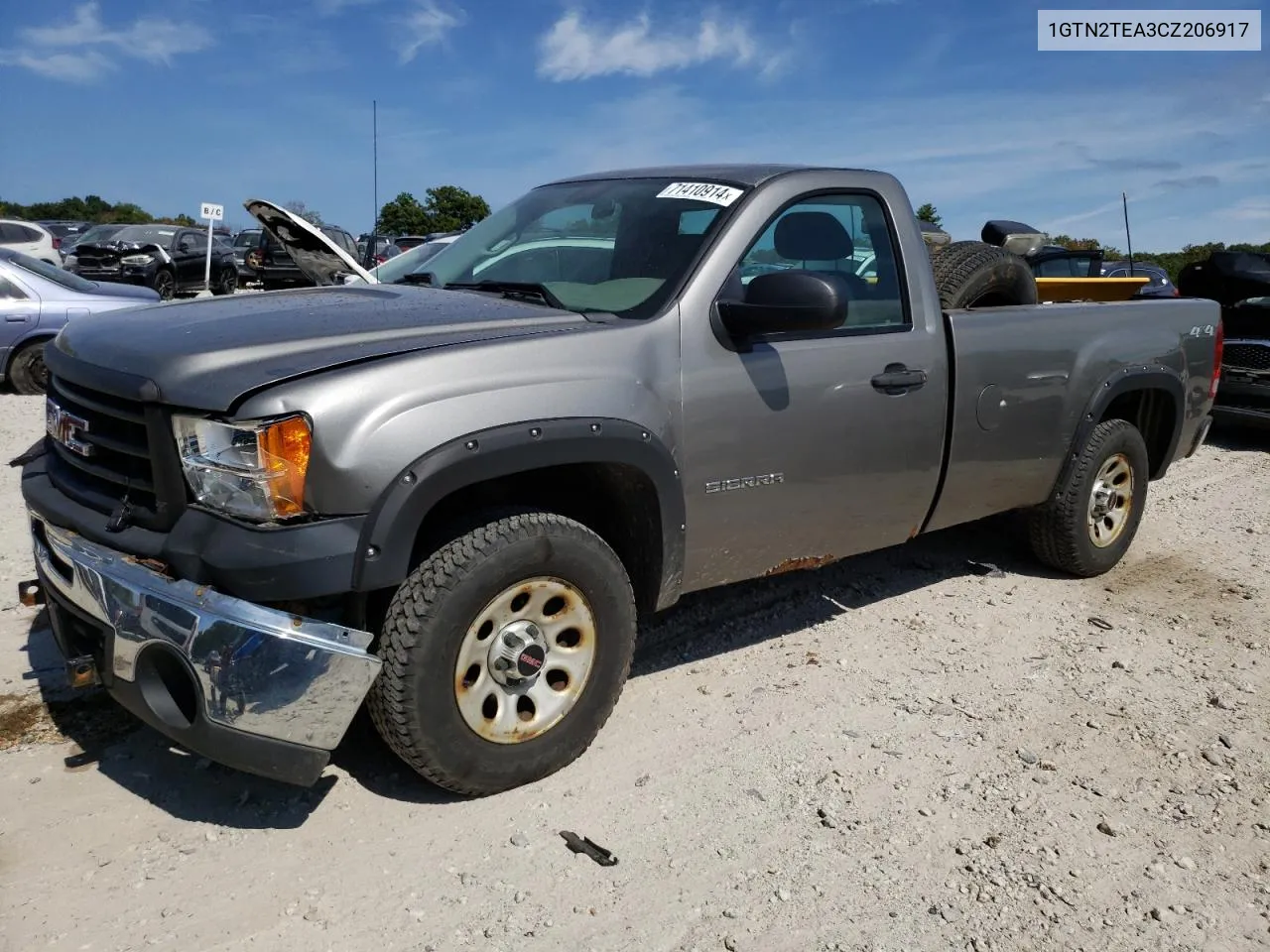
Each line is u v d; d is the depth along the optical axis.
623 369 3.20
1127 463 5.28
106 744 3.34
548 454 2.98
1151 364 5.19
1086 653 4.40
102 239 21.62
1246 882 2.91
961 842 3.02
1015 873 2.89
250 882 2.71
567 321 3.29
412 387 2.79
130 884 2.68
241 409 2.64
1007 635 4.55
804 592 4.94
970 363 4.27
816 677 4.03
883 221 4.14
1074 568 5.25
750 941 2.58
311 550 2.63
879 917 2.69
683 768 3.34
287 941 2.50
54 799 3.02
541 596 3.07
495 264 4.03
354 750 3.36
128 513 2.86
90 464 3.03
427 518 3.09
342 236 11.34
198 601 2.63
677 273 3.49
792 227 3.81
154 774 3.17
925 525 4.41
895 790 3.28
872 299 4.04
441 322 3.14
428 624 2.83
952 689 3.99
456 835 2.94
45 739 3.35
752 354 3.54
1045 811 3.20
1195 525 6.48
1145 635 4.63
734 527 3.61
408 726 2.87
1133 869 2.94
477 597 2.90
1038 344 4.59
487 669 3.02
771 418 3.59
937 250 5.01
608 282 3.62
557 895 2.71
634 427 3.17
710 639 4.36
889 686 3.99
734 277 3.55
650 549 3.45
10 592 4.58
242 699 2.62
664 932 2.60
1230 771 3.48
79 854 2.79
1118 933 2.67
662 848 2.93
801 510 3.79
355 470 2.67
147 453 2.80
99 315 3.55
